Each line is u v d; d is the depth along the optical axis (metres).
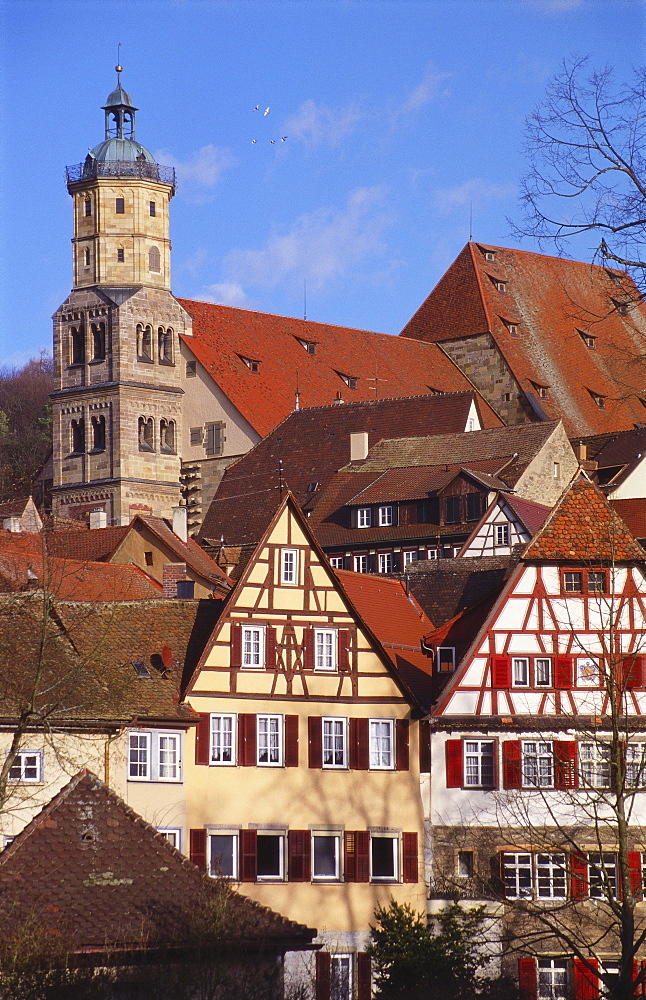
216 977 44.91
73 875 48.16
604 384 167.12
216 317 156.38
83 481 152.50
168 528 100.44
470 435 119.81
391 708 70.44
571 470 117.12
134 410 151.50
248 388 149.62
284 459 133.38
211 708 67.69
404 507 111.56
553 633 71.06
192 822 66.31
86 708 61.06
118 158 154.88
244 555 99.44
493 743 69.75
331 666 70.31
